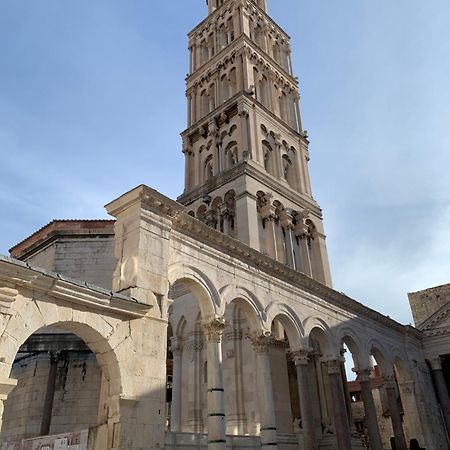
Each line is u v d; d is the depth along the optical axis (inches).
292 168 1998.0
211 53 2310.5
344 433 1228.5
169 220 948.6
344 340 1465.3
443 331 1898.4
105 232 1320.1
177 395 1369.3
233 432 1203.9
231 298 1041.5
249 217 1571.1
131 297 792.9
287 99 2218.3
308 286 1325.0
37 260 1349.7
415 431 1664.6
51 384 1121.4
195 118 2142.0
